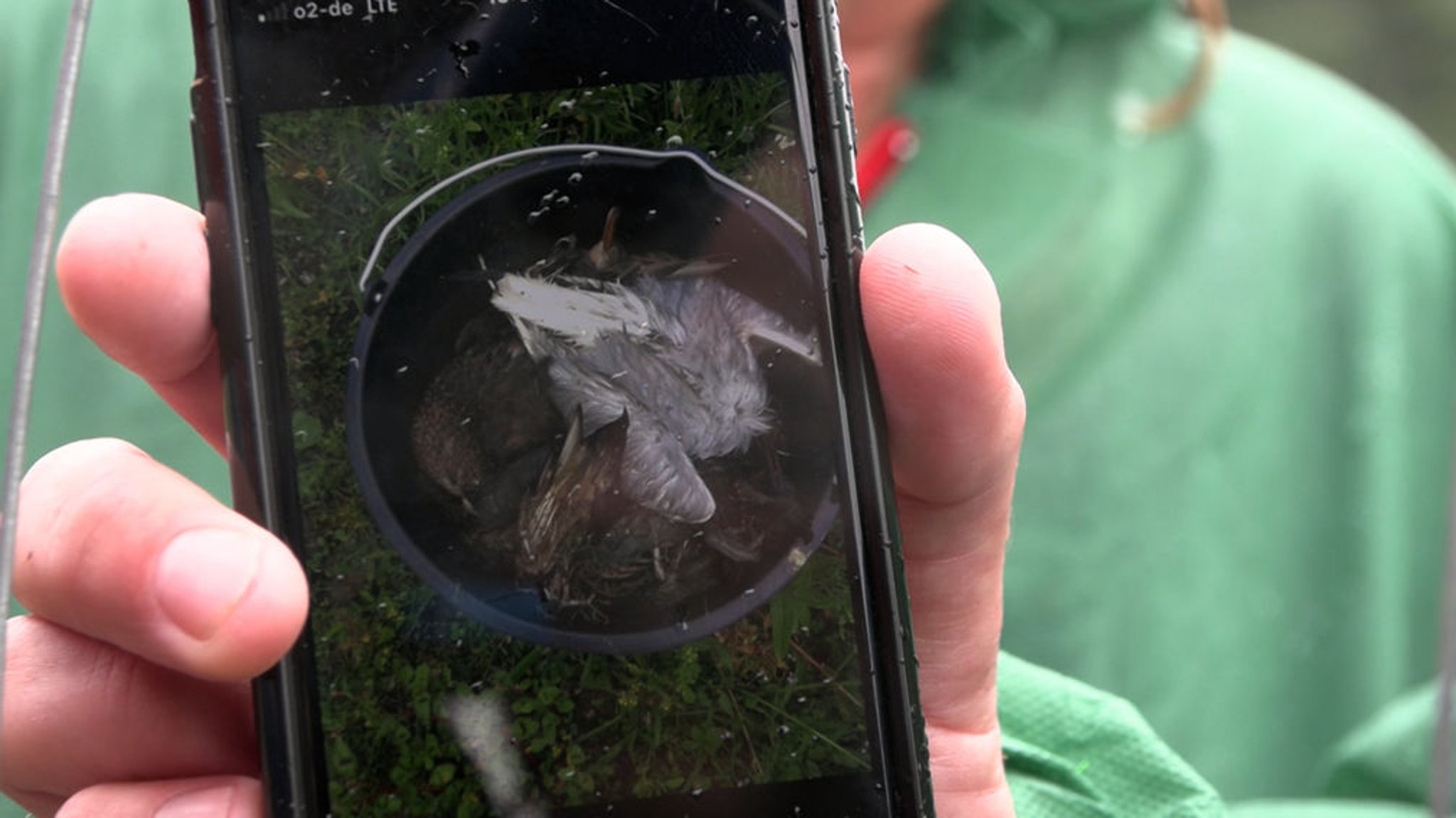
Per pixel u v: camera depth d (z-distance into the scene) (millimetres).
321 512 191
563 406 193
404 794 189
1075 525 460
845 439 195
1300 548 471
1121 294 463
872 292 194
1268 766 462
